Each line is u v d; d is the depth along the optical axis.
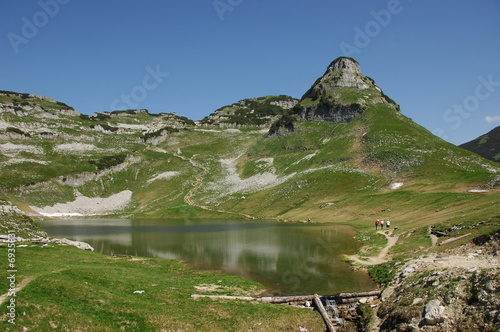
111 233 91.81
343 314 30.03
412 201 84.69
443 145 159.62
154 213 154.75
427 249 42.19
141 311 27.52
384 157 146.88
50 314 24.66
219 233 83.81
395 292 30.70
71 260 45.38
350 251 53.81
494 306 22.12
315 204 118.50
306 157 191.00
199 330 25.75
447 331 22.70
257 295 34.62
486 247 33.88
